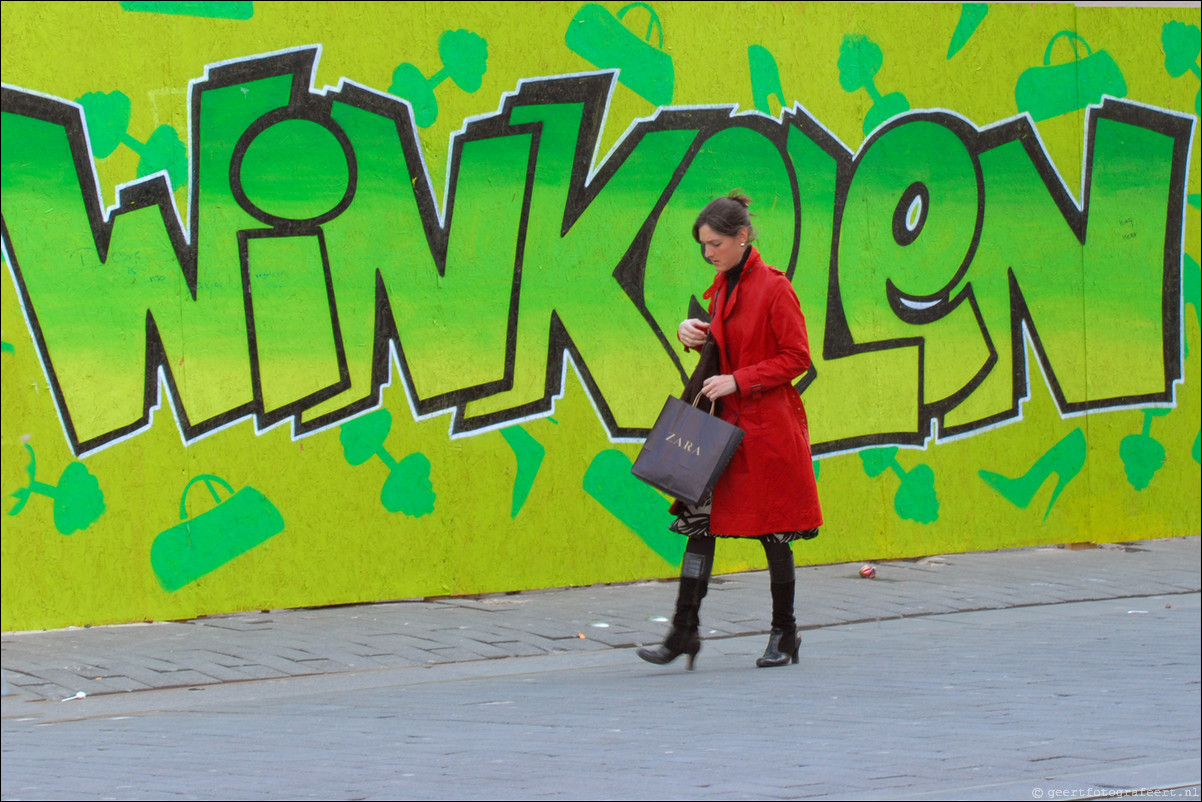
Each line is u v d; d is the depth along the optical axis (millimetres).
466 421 14008
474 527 14055
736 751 8211
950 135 15859
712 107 14859
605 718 9250
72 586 12836
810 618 13156
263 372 13359
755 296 10648
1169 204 16922
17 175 12633
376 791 7441
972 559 15969
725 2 14883
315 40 13438
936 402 15867
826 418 15359
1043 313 16344
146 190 12977
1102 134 16578
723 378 10477
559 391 14320
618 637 12438
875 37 15500
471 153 13969
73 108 12766
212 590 13234
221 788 7613
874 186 15539
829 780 7508
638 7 14539
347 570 13656
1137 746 8289
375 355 13688
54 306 12750
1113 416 16734
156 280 13031
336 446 13594
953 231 15883
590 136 14375
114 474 12938
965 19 15883
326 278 13539
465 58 13930
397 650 12000
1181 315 16953
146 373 13008
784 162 15141
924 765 7836
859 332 15484
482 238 14023
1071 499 16562
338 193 13555
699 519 10945
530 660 11703
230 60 13195
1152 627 12617
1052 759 7965
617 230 14500
